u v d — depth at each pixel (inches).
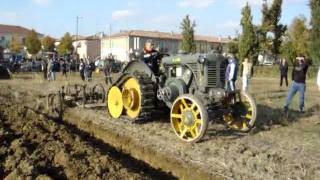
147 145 366.6
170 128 424.5
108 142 419.8
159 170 337.4
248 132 410.9
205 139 383.9
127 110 453.1
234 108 413.4
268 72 1605.6
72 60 1563.7
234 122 419.8
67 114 535.8
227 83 404.2
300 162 318.7
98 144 414.3
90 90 590.9
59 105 553.6
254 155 335.0
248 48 1510.8
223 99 388.8
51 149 319.6
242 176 289.4
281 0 1579.7
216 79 395.5
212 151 344.8
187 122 370.3
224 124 440.8
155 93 429.7
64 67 1307.8
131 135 400.5
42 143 336.5
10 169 276.4
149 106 426.0
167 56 437.1
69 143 348.5
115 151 390.6
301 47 1558.8
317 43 1348.4
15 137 357.7
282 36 1644.9
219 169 303.7
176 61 416.5
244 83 692.1
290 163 315.9
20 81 1040.2
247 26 1510.8
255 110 405.7
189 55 406.9
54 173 272.7
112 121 464.1
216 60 394.9
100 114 507.2
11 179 254.1
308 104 625.6
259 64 1833.2
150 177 290.7
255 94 736.3
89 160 299.3
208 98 389.1
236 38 1659.7
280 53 1615.4
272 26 1579.7
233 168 304.7
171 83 417.4
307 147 364.8
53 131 394.9
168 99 408.8
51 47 2947.8
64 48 2731.3
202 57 389.7
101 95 563.2
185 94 380.2
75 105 566.6
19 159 291.0
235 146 358.9
